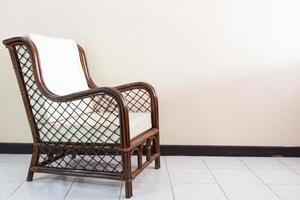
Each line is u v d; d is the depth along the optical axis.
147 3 2.09
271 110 2.14
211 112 2.16
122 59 2.14
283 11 2.06
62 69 1.78
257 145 2.18
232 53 2.11
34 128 1.63
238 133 2.18
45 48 1.68
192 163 2.03
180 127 2.18
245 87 2.13
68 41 1.93
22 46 1.57
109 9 2.10
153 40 2.12
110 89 1.44
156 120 1.86
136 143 1.53
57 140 1.59
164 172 1.85
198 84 2.14
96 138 1.52
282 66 2.10
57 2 2.10
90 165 1.83
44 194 1.54
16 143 2.21
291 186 1.64
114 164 1.92
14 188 1.61
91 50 2.13
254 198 1.50
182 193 1.55
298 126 2.15
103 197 1.51
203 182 1.70
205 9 2.08
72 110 1.62
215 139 2.18
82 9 2.11
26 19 2.11
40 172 1.66
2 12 2.11
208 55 2.12
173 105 2.16
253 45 2.09
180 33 2.11
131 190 1.50
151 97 1.84
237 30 2.09
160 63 2.13
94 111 1.81
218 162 2.05
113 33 2.12
